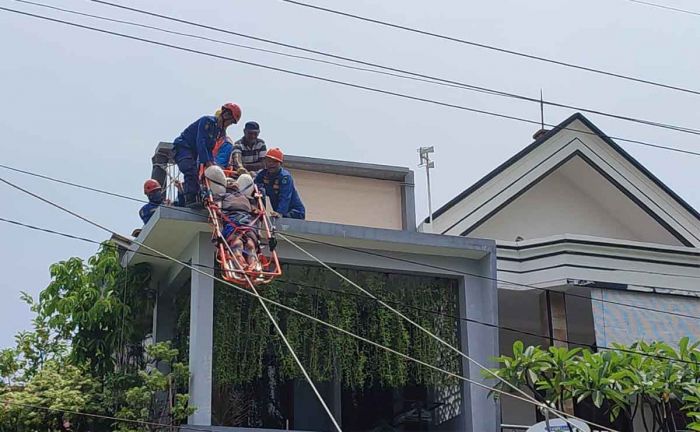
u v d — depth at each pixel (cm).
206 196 1648
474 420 1759
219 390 1706
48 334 1947
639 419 2081
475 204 2117
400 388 1859
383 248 1788
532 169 2164
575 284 1980
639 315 2000
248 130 1797
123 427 1600
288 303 1728
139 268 1817
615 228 2283
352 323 1753
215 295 1684
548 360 1702
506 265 2003
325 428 1817
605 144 2205
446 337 1814
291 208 1767
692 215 2245
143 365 1814
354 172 2022
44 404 1658
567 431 1648
